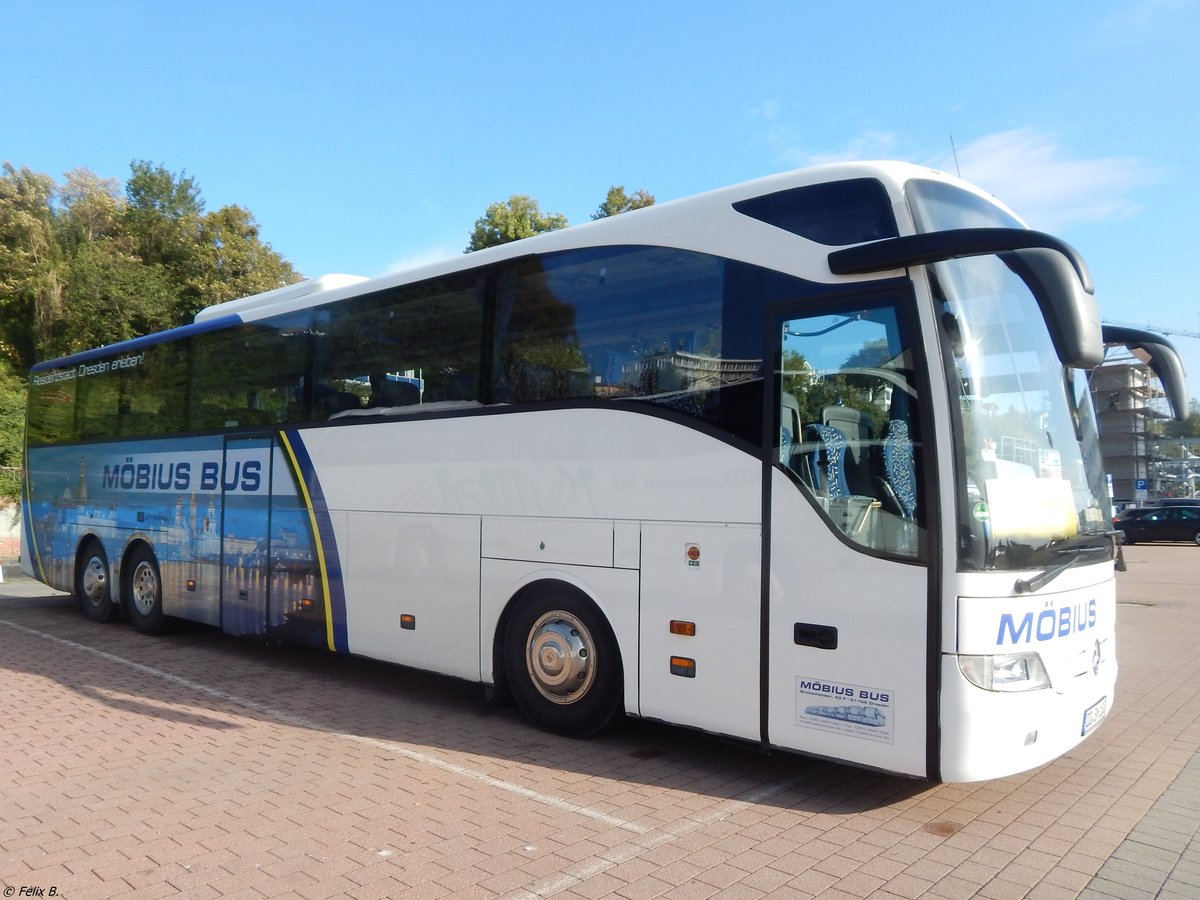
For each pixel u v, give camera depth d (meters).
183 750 6.06
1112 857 4.30
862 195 4.95
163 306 35.12
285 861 4.21
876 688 4.59
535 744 6.17
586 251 6.23
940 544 4.44
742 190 5.48
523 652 6.45
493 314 6.80
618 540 5.77
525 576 6.36
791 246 5.16
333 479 7.99
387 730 6.56
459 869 4.12
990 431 4.67
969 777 4.36
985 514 4.50
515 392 6.57
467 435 6.85
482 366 6.81
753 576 5.08
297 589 8.33
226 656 9.55
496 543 6.57
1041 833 4.61
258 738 6.36
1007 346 4.97
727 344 5.35
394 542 7.37
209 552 9.50
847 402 4.82
